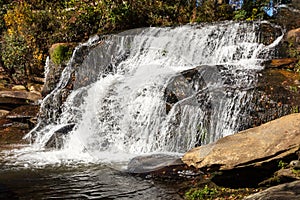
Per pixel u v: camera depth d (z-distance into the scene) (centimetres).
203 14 1335
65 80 1062
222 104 707
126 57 1044
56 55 1110
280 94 680
